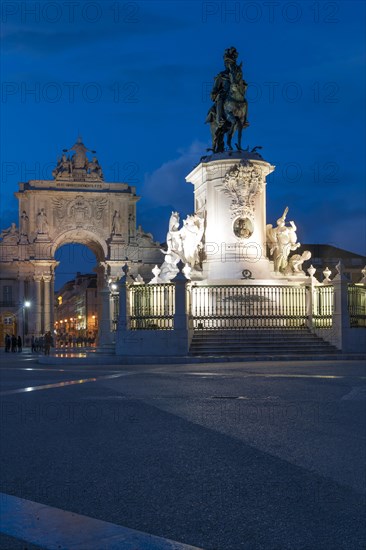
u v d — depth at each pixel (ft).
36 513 12.10
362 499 12.91
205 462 15.89
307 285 59.62
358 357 52.19
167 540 10.74
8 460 16.37
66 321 351.46
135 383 33.76
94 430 20.26
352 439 18.43
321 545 10.61
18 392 30.66
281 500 12.85
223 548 10.46
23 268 180.65
